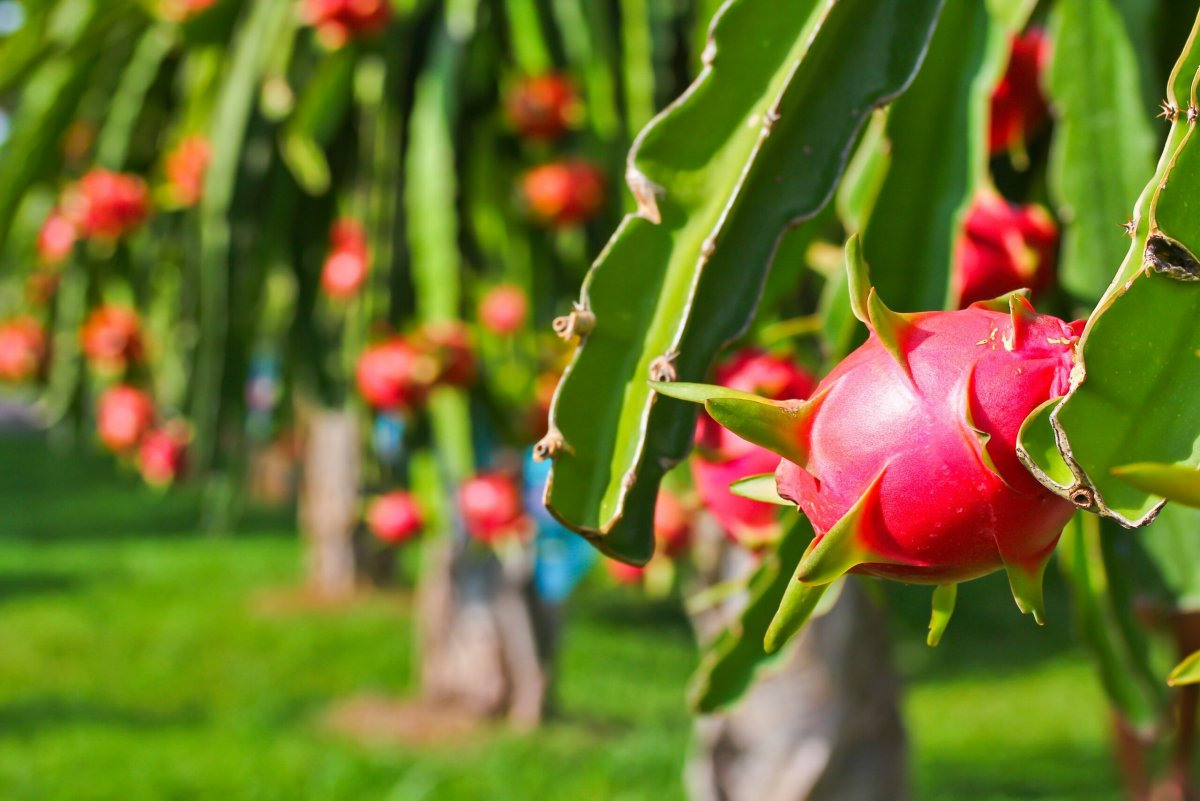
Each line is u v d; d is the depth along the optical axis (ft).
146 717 23.03
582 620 32.24
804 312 11.20
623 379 7.23
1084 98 9.53
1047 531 5.57
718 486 9.64
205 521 42.57
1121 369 5.16
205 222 12.05
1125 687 9.84
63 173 13.55
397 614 30.53
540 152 12.50
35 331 13.83
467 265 12.79
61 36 13.11
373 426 12.12
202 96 12.65
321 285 13.04
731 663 9.36
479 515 12.17
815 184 7.44
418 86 12.34
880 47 7.45
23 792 18.95
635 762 20.38
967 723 24.64
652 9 11.87
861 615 12.47
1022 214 9.70
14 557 37.70
